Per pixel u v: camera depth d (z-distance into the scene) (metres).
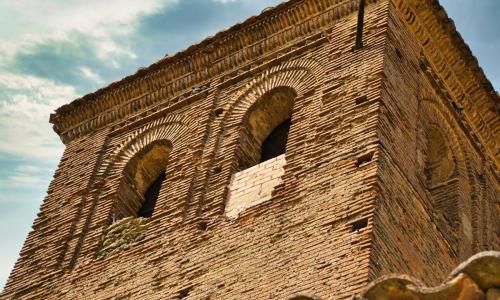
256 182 27.09
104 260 27.41
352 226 23.11
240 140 29.05
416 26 30.47
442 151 30.05
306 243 23.39
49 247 29.06
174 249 26.06
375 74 27.41
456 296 15.30
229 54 31.72
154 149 31.20
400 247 23.56
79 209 30.03
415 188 25.91
